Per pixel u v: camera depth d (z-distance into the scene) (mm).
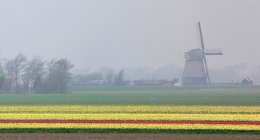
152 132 136750
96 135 130250
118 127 145125
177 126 146875
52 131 138750
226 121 163750
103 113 194750
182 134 133000
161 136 128750
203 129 141750
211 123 156750
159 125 149125
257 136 129375
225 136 129250
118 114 186625
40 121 163500
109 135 130250
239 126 147625
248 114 191500
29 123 155750
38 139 123750
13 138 125250
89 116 178500
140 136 128500
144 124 151750
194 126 147250
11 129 142750
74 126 147250
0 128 144250
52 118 172250
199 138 125375
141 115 182125
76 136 128500
